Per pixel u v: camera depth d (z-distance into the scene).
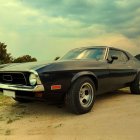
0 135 3.73
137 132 3.54
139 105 5.39
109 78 5.56
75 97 4.61
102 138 3.36
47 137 3.53
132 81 6.73
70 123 4.20
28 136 3.62
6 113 5.16
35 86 4.32
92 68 5.05
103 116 4.54
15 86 4.60
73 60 5.00
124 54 6.55
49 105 5.73
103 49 5.84
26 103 6.04
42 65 4.48
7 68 4.93
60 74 4.45
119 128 3.76
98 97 6.52
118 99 6.22
